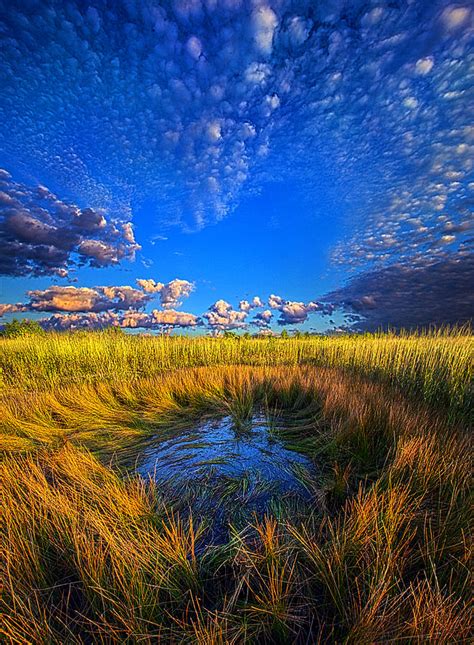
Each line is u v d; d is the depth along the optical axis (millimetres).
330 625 1424
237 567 1759
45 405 5098
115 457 3432
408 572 1654
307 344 12383
